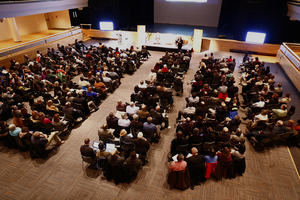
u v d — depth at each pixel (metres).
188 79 10.71
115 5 20.89
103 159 5.05
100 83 8.32
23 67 9.68
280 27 17.22
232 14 21.06
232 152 4.98
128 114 6.46
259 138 5.71
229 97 8.21
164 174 5.25
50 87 9.43
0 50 11.12
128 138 5.23
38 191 4.80
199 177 4.91
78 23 20.95
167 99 7.30
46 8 13.75
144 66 12.53
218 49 16.14
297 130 5.99
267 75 9.25
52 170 5.34
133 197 4.66
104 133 5.43
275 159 5.73
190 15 23.41
